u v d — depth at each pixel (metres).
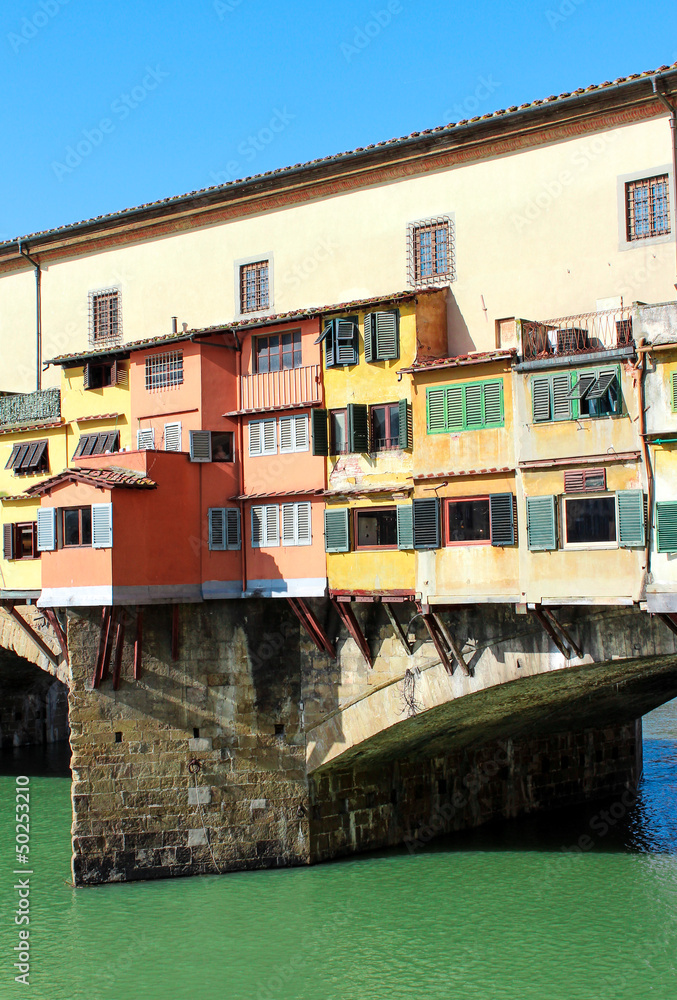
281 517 30.05
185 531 30.47
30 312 40.38
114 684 29.92
